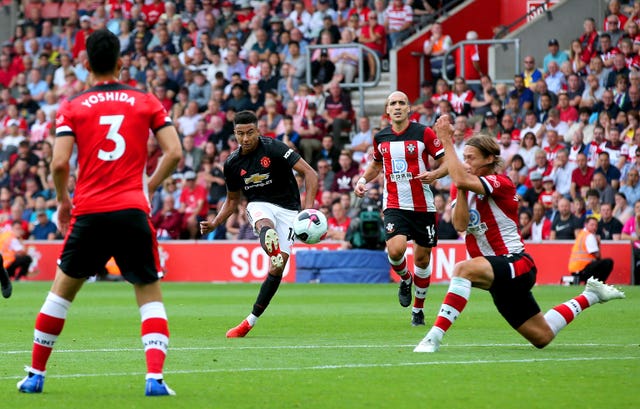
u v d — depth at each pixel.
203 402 15.80
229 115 70.75
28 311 37.75
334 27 74.56
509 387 17.03
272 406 15.43
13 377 19.03
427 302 41.41
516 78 65.38
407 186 30.23
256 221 27.47
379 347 23.66
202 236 66.31
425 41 75.00
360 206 59.22
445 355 21.64
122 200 16.45
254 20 77.25
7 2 89.12
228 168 28.14
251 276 63.50
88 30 81.69
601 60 63.88
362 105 71.88
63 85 79.62
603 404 15.44
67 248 16.75
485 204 21.77
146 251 16.64
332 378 18.27
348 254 58.34
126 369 20.05
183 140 70.81
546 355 21.61
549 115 62.81
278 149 27.84
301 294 47.72
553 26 72.31
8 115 77.62
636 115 60.16
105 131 16.55
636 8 65.56
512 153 62.34
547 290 49.59
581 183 59.38
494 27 78.12
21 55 82.75
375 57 72.19
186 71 75.44
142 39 79.12
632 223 56.28
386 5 78.38
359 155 67.50
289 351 22.97
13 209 69.50
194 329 29.56
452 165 21.09
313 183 28.05
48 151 73.00
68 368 20.19
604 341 24.84
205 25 79.62
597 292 22.75
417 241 30.34
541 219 58.53
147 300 16.72
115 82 17.00
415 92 74.75
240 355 22.22
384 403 15.60
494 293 22.17
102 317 34.59
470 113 66.50
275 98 70.56
